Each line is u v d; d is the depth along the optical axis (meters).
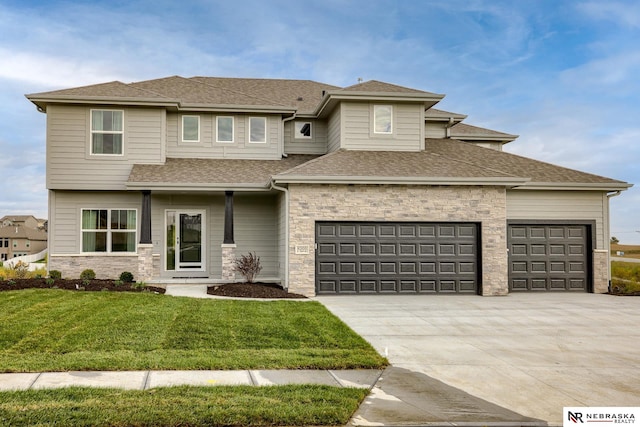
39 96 17.14
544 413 5.84
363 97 18.19
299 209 15.37
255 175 17.67
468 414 5.75
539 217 17.28
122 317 10.11
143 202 16.62
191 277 18.11
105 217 18.03
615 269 23.16
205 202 18.50
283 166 18.86
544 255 17.17
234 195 18.66
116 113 17.97
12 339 8.45
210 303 12.27
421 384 6.86
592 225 17.36
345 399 5.97
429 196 15.91
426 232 15.98
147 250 16.44
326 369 7.45
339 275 15.57
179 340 8.70
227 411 5.41
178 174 17.20
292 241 15.28
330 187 15.52
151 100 17.86
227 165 18.58
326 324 10.39
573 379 7.22
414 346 9.09
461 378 7.18
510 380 7.12
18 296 12.05
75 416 5.16
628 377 7.35
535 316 12.30
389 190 15.75
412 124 18.78
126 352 7.86
